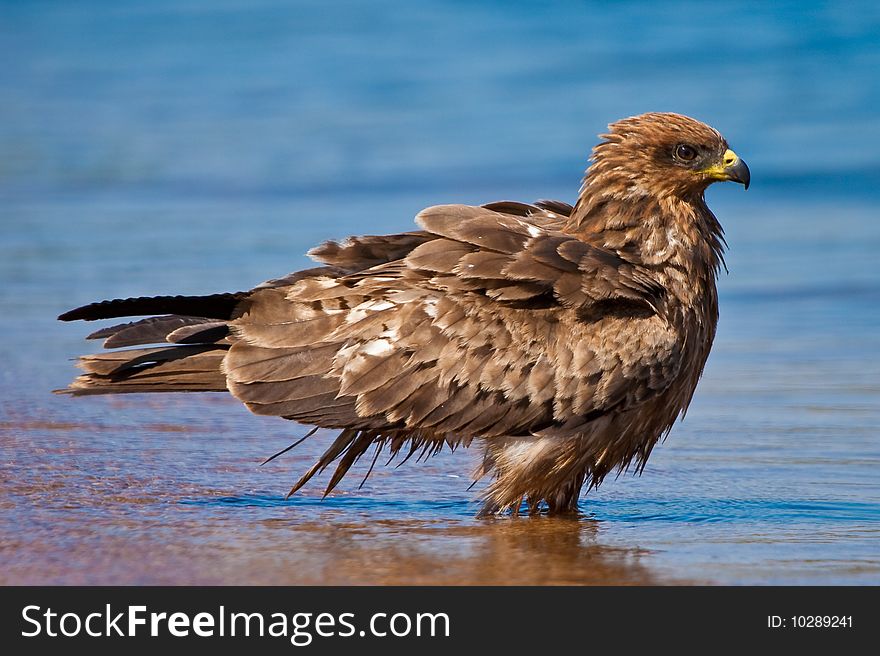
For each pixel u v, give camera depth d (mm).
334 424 12375
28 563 10867
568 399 12328
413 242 13078
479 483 13797
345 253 13031
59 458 14047
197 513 12383
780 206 28125
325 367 12359
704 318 13219
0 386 17000
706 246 13352
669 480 13742
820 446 14594
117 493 12922
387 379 12273
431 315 12312
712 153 13102
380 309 12398
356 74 41031
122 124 37906
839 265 23375
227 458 14297
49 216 27953
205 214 28078
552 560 11164
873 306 21062
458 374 12258
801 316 20656
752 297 21719
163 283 22000
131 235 26016
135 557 11055
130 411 16125
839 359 18312
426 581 10625
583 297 12359
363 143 34188
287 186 30578
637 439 12898
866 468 13820
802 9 40500
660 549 11477
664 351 12508
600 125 34500
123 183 31172
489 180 30766
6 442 14617
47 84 43500
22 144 35562
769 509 12695
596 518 12570
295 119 37312
